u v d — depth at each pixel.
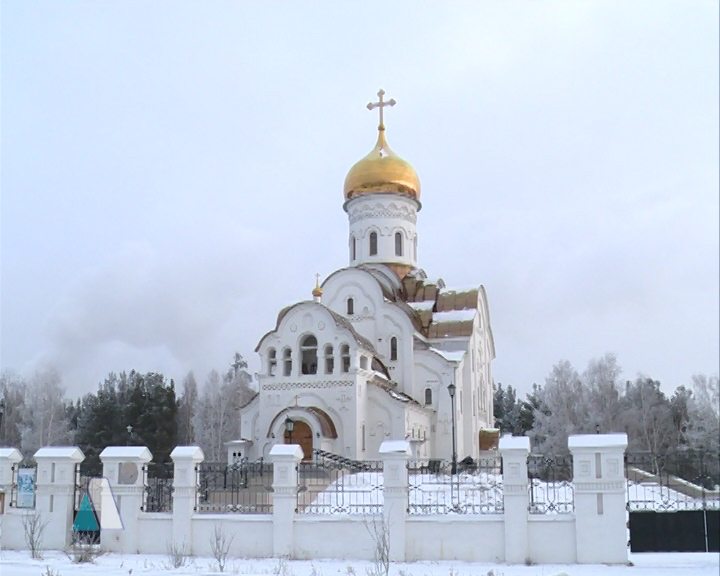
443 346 60.12
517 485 23.62
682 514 23.09
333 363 52.28
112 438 81.75
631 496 33.56
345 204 67.75
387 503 24.48
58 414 86.69
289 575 20.81
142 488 27.08
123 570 21.67
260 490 37.41
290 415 49.62
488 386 67.62
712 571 20.59
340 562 23.84
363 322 59.22
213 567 22.17
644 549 22.98
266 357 53.88
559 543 23.14
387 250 65.44
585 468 23.22
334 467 40.97
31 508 27.84
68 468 27.47
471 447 58.00
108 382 104.12
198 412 96.50
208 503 30.02
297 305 53.31
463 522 23.98
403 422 51.44
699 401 83.19
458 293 63.66
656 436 83.75
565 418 86.56
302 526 25.16
